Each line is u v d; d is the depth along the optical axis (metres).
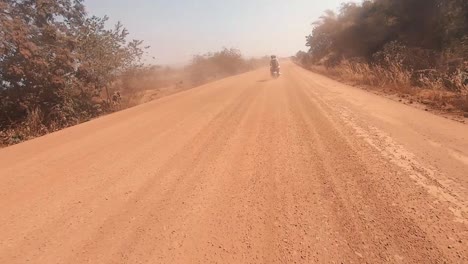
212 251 2.65
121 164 5.02
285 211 3.21
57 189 4.17
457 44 14.09
